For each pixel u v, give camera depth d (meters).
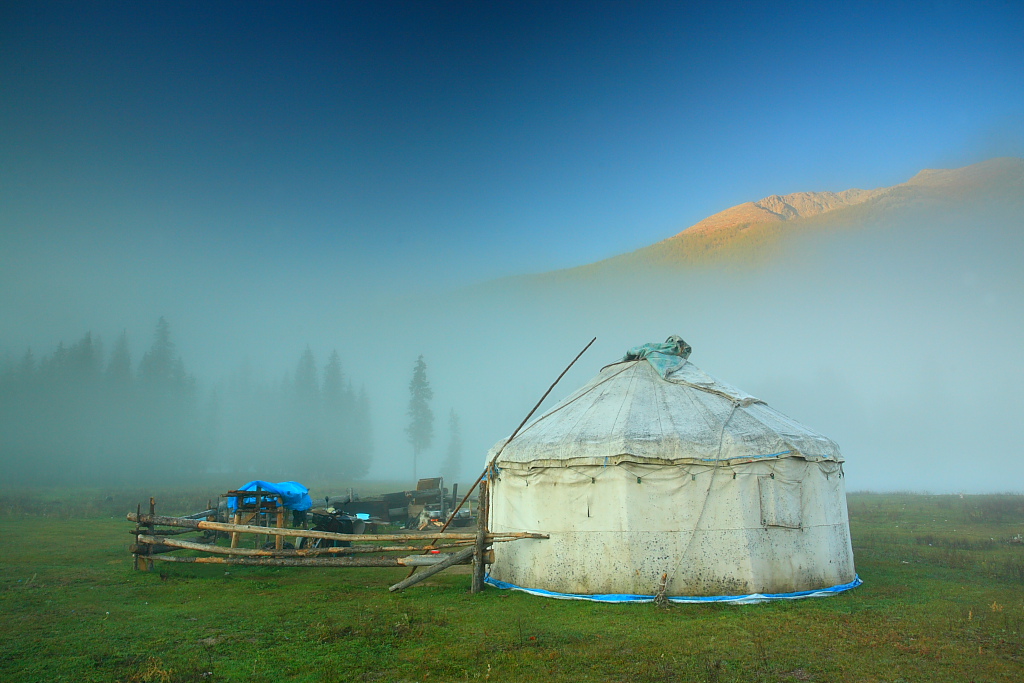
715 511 10.21
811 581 10.38
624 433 10.72
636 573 10.10
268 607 9.74
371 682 6.42
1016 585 11.27
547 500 11.20
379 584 12.17
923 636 7.92
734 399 11.57
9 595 10.06
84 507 28.05
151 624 8.56
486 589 11.47
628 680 6.43
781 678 6.48
